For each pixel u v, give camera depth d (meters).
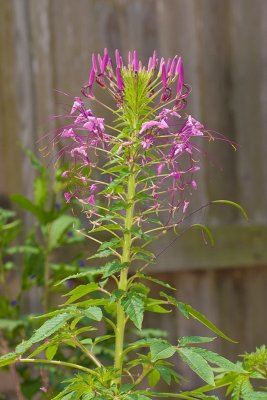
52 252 5.63
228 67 5.95
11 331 5.07
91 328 2.87
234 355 5.89
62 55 5.77
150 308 2.91
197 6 5.89
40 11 5.76
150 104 5.27
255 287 5.95
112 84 2.94
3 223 5.28
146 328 5.72
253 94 5.98
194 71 5.89
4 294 5.67
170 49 5.86
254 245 5.89
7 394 5.53
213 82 5.92
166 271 5.73
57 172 4.98
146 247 5.65
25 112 5.74
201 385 5.66
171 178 5.57
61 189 5.10
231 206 5.88
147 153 2.88
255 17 5.99
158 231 5.64
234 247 5.85
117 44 5.80
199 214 5.77
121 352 2.96
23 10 5.75
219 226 5.82
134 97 2.89
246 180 5.94
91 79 2.95
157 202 3.03
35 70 5.75
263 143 5.98
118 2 5.80
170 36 5.86
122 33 5.80
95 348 4.62
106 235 5.37
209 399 2.88
